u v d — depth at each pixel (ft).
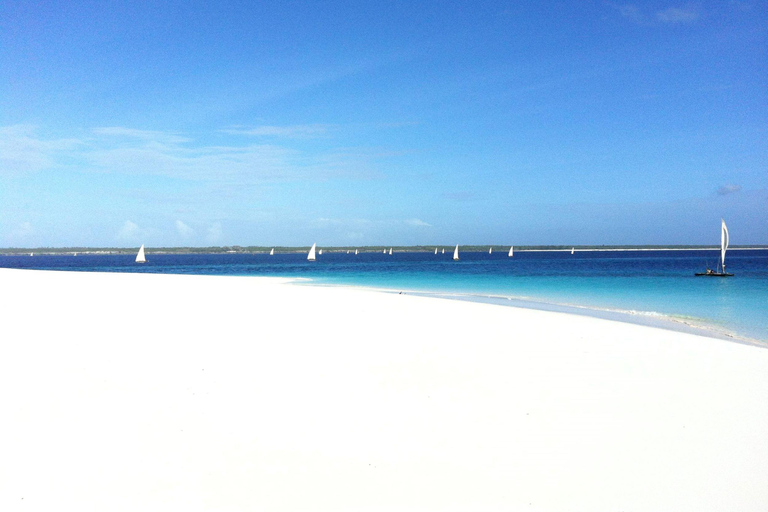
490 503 16.69
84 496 15.89
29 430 20.38
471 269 237.66
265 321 49.19
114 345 35.19
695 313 69.82
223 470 18.03
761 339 49.96
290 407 24.54
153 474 17.49
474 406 25.64
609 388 29.40
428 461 19.47
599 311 71.46
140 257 432.66
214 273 214.48
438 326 49.65
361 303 68.18
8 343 34.30
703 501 17.16
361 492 16.97
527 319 56.13
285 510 15.62
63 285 84.79
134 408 23.34
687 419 24.57
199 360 32.22
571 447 21.11
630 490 17.80
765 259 398.83
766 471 19.30
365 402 25.73
